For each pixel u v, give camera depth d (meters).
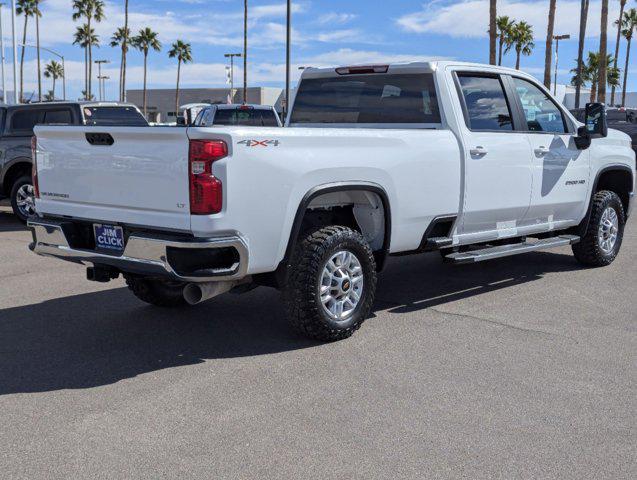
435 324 5.71
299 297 4.96
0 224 11.55
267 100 73.56
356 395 4.23
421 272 7.79
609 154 7.84
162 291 6.05
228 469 3.35
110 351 5.06
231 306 6.29
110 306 6.28
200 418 3.92
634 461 3.44
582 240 7.83
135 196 4.68
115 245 4.90
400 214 5.54
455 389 4.33
